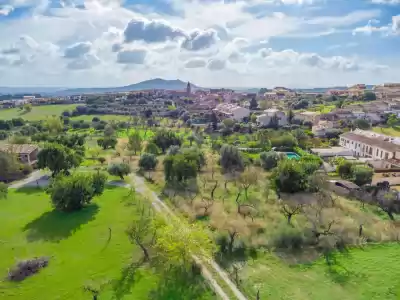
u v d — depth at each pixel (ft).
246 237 151.02
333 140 381.81
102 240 152.35
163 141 357.82
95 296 109.81
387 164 272.31
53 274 126.41
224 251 142.41
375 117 500.33
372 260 136.56
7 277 124.47
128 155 338.75
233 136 424.87
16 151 287.89
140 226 142.51
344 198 208.33
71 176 200.34
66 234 159.22
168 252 131.13
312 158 274.77
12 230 163.84
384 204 191.01
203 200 202.08
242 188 227.20
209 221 171.42
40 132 451.94
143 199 207.31
